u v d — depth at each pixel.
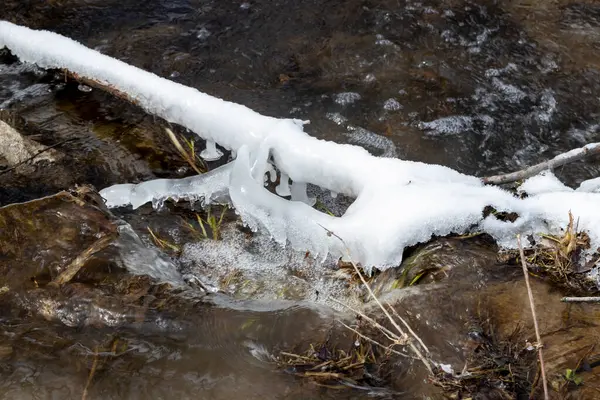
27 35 4.23
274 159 3.24
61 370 2.51
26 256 2.86
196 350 2.55
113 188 3.41
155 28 4.72
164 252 3.14
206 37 4.63
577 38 4.50
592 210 2.78
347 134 3.88
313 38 4.59
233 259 3.14
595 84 4.17
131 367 2.51
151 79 3.68
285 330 2.57
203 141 3.83
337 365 2.41
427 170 3.02
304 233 3.01
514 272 2.67
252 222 3.12
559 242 2.73
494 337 2.42
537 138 3.85
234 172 3.16
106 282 2.78
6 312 2.71
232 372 2.46
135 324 2.64
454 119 3.95
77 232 2.96
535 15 4.70
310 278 3.00
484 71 4.29
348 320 2.60
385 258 2.79
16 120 3.96
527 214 2.84
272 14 4.80
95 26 4.76
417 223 2.78
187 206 3.42
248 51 4.50
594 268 2.65
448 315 2.51
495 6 4.78
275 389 2.38
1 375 2.49
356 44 4.51
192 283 2.96
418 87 4.18
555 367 2.29
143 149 3.76
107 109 4.05
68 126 3.93
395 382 2.35
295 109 4.05
